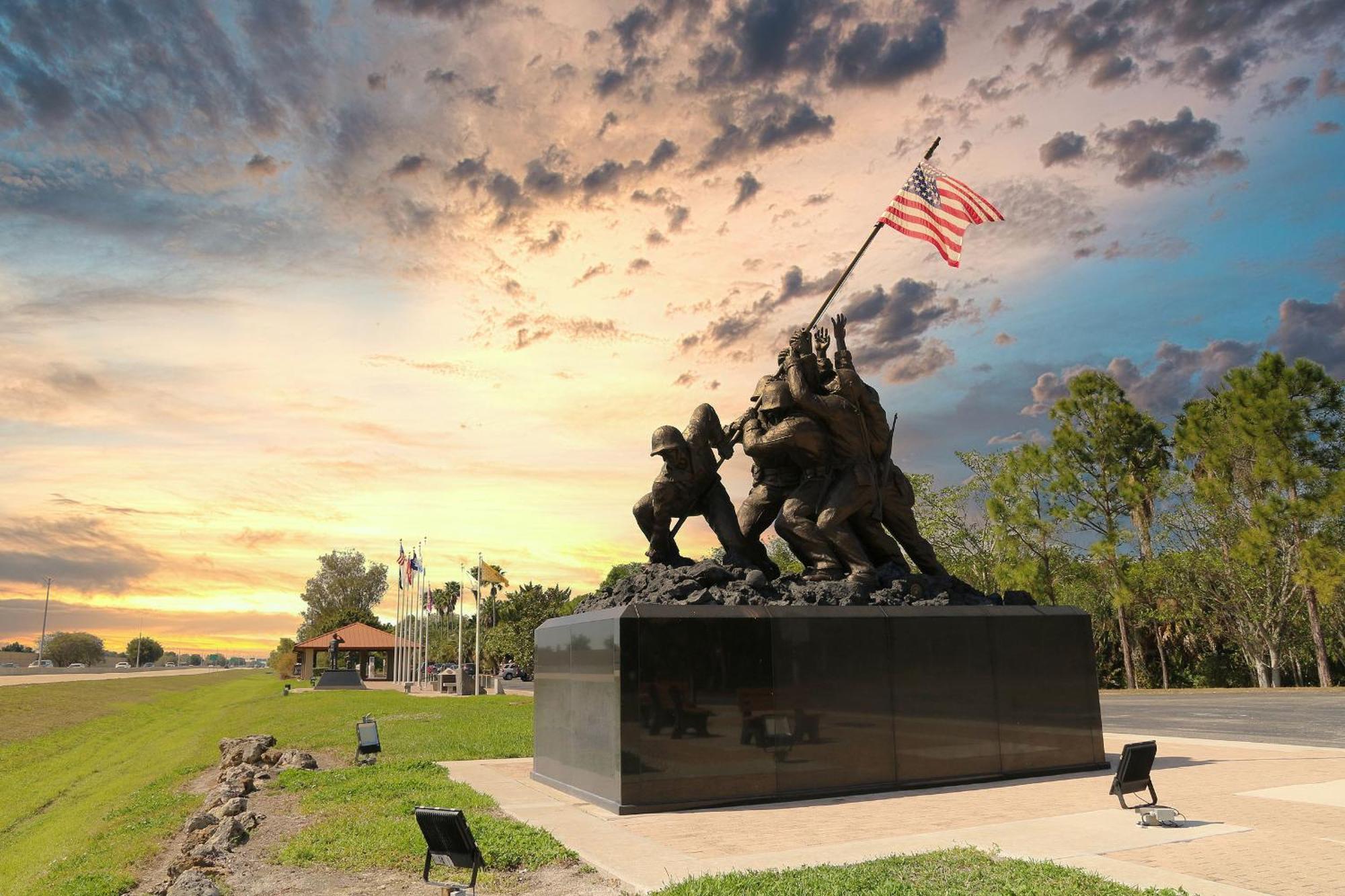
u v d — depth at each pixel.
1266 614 40.38
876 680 12.30
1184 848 8.38
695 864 8.03
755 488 15.15
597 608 13.30
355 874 8.34
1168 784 12.05
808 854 8.35
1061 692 13.59
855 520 14.52
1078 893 6.73
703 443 14.56
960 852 8.16
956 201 14.40
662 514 14.42
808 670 11.92
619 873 7.77
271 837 10.38
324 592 113.19
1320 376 37.81
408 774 14.43
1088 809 10.48
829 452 14.37
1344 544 37.38
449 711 30.30
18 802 21.41
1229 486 41.03
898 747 12.25
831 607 12.45
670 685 11.15
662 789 10.84
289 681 72.62
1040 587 43.75
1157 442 44.53
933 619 12.90
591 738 11.77
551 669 13.61
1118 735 19.23
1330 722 21.55
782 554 45.22
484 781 13.81
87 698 46.16
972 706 12.86
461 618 59.91
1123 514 45.09
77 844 12.59
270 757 17.45
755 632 11.71
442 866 8.36
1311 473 36.12
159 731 35.62
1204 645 48.59
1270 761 14.30
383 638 80.75
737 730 11.36
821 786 11.65
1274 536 37.50
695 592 12.31
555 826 9.91
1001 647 13.28
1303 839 8.68
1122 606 42.91
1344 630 41.78
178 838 11.36
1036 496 44.97
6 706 37.09
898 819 10.04
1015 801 11.06
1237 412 38.50
